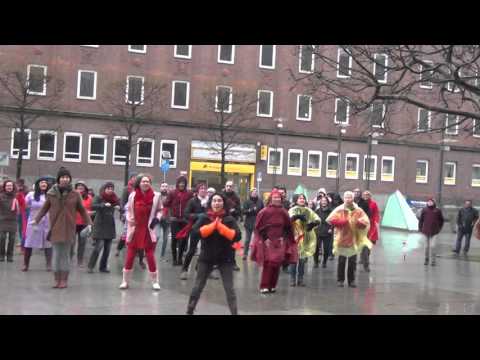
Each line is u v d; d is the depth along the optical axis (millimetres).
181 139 42469
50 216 10688
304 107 45344
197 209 12508
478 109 14172
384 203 47750
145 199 10844
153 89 37781
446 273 15383
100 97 40625
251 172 44062
